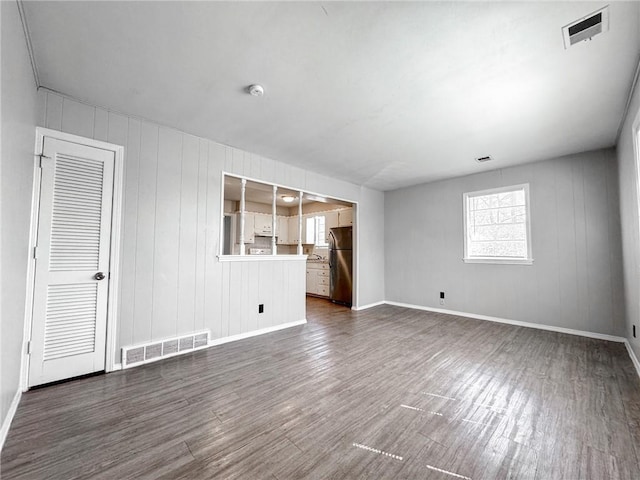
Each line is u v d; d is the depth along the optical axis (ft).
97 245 8.23
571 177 12.44
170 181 9.79
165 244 9.60
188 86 7.41
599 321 11.64
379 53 6.15
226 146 11.39
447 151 12.00
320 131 10.06
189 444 5.16
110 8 4.98
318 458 4.83
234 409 6.33
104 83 7.27
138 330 8.92
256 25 5.39
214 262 10.87
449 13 5.09
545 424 5.81
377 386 7.46
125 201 8.79
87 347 8.00
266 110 8.63
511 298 14.03
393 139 10.77
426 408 6.41
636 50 5.93
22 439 5.24
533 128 9.77
